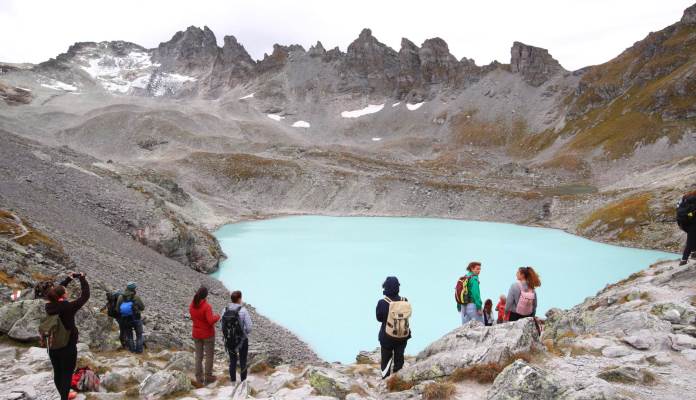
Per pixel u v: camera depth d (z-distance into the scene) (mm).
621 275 61250
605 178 163500
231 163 159000
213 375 14453
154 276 43469
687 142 165250
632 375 10109
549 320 19281
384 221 118375
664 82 194125
